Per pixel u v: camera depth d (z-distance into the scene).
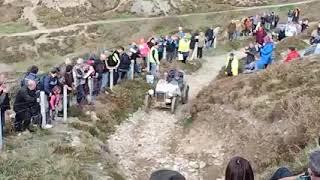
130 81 25.20
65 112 19.02
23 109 16.81
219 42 38.19
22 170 14.02
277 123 17.28
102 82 23.03
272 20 40.81
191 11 66.81
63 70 19.36
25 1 72.06
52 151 15.73
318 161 6.04
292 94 18.50
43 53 61.12
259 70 24.08
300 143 15.09
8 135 16.64
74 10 70.00
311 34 34.22
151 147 19.17
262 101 19.23
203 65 32.03
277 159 15.21
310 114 16.03
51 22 67.75
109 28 65.06
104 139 19.17
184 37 30.89
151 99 23.47
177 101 23.75
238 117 19.02
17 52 60.75
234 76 24.33
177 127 21.23
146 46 27.16
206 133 19.39
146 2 69.06
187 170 17.30
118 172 15.84
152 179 5.93
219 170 17.03
